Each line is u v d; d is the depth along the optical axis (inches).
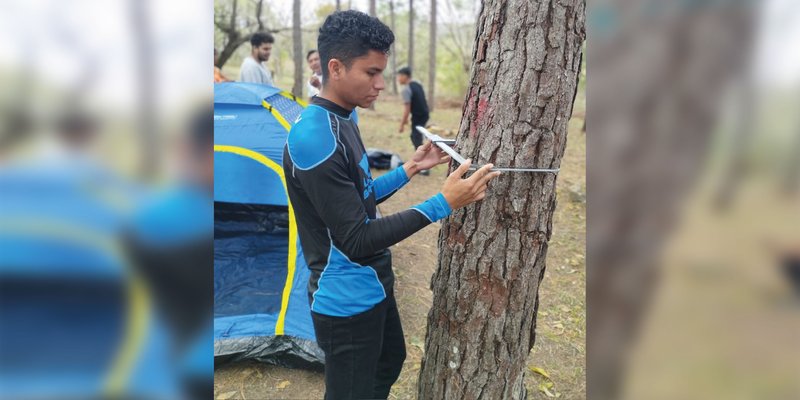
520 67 53.2
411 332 120.6
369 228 49.5
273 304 122.0
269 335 107.4
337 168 50.1
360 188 55.1
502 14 53.8
